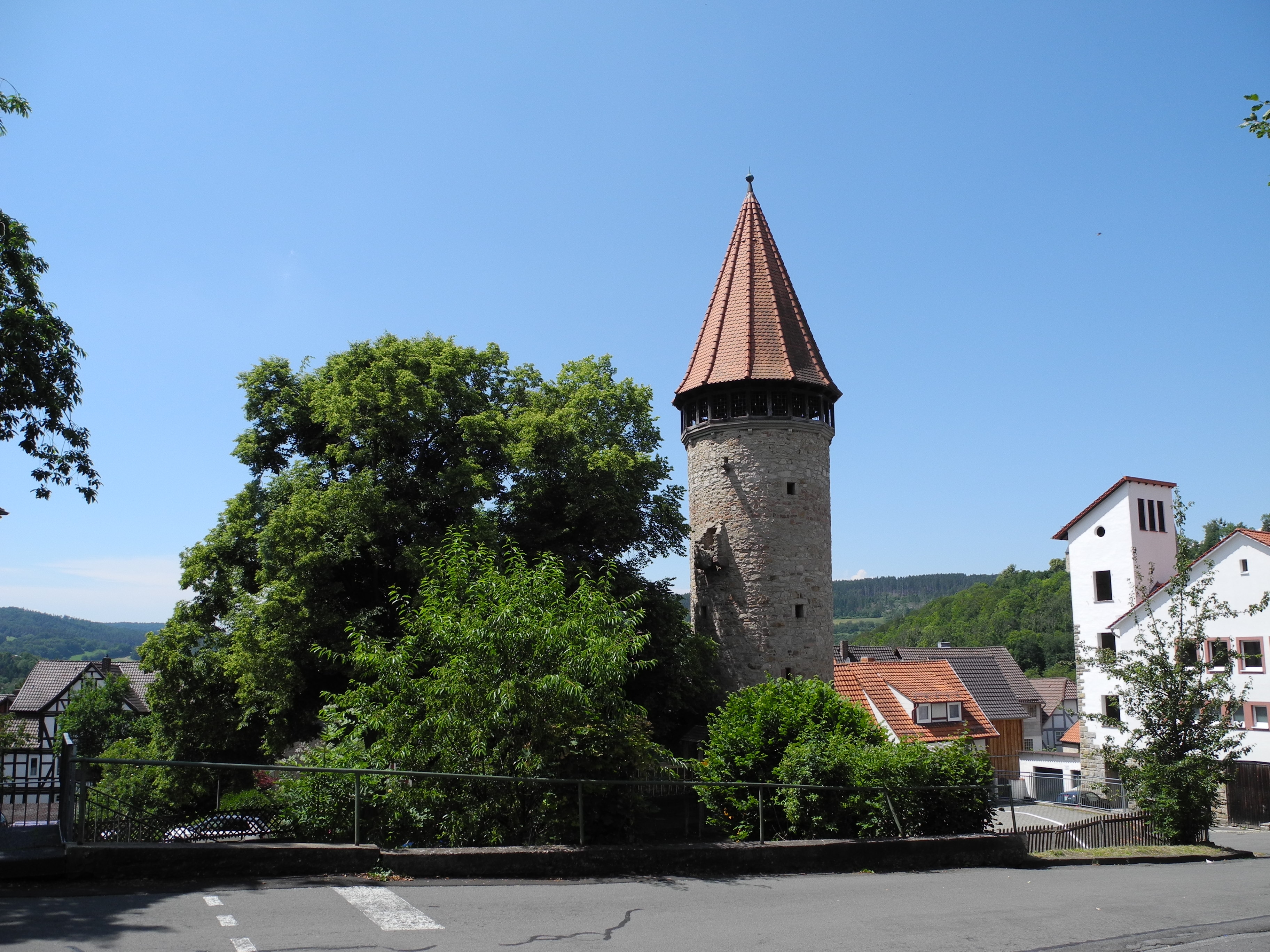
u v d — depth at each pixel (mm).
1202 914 9992
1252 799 28516
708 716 17953
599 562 26031
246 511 25562
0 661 113188
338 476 25625
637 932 8062
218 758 23031
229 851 9461
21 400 15898
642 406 28641
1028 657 86062
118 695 50344
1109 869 14820
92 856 8992
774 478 28344
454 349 25062
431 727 11781
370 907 8469
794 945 7840
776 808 14484
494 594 12062
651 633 25656
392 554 23453
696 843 11922
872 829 13938
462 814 11227
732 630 28141
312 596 21453
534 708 11289
